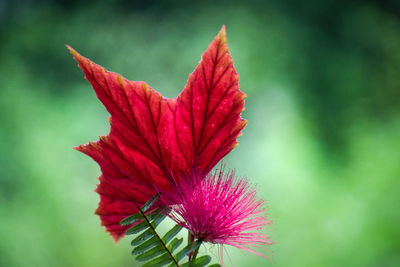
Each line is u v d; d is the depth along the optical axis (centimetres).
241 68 288
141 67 307
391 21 336
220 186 43
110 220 45
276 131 262
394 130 201
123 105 42
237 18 304
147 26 317
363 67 311
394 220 161
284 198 204
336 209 182
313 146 250
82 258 181
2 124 202
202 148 43
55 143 208
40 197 187
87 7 322
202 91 42
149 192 44
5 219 174
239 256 161
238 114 43
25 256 172
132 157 43
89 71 42
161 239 43
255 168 249
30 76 269
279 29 303
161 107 42
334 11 322
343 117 281
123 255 188
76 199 196
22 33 298
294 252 176
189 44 305
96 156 43
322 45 311
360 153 200
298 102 283
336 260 165
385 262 156
